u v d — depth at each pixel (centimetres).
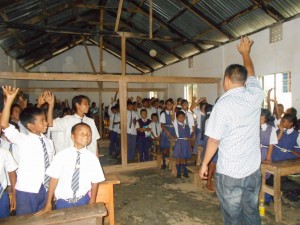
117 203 402
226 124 181
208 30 744
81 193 229
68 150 229
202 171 191
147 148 659
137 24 973
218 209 374
